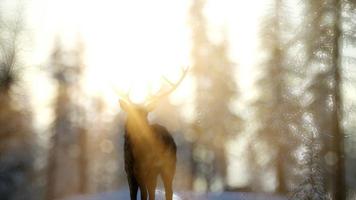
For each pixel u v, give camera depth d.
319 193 69.56
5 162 85.69
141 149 40.38
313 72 78.94
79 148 140.00
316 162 71.19
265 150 91.38
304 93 79.44
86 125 141.12
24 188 94.25
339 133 77.12
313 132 74.31
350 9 77.38
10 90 80.06
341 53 77.56
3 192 85.19
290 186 83.56
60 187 136.62
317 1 78.31
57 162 135.38
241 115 112.38
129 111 40.50
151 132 40.66
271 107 91.94
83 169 141.62
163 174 41.62
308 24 79.19
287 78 90.88
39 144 127.75
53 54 132.38
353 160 89.44
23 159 88.38
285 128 85.69
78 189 140.75
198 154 118.81
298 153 84.88
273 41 97.62
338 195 76.56
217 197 58.06
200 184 122.44
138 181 40.66
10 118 83.81
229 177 116.88
